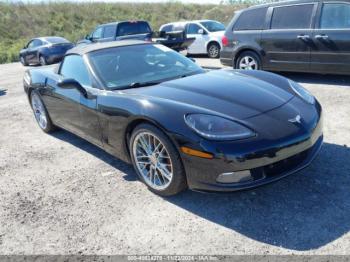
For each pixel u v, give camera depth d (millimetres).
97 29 13984
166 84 3787
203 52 13516
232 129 2941
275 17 7504
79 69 4445
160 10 36188
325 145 4176
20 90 9938
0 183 4129
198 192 3430
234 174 2900
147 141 3445
